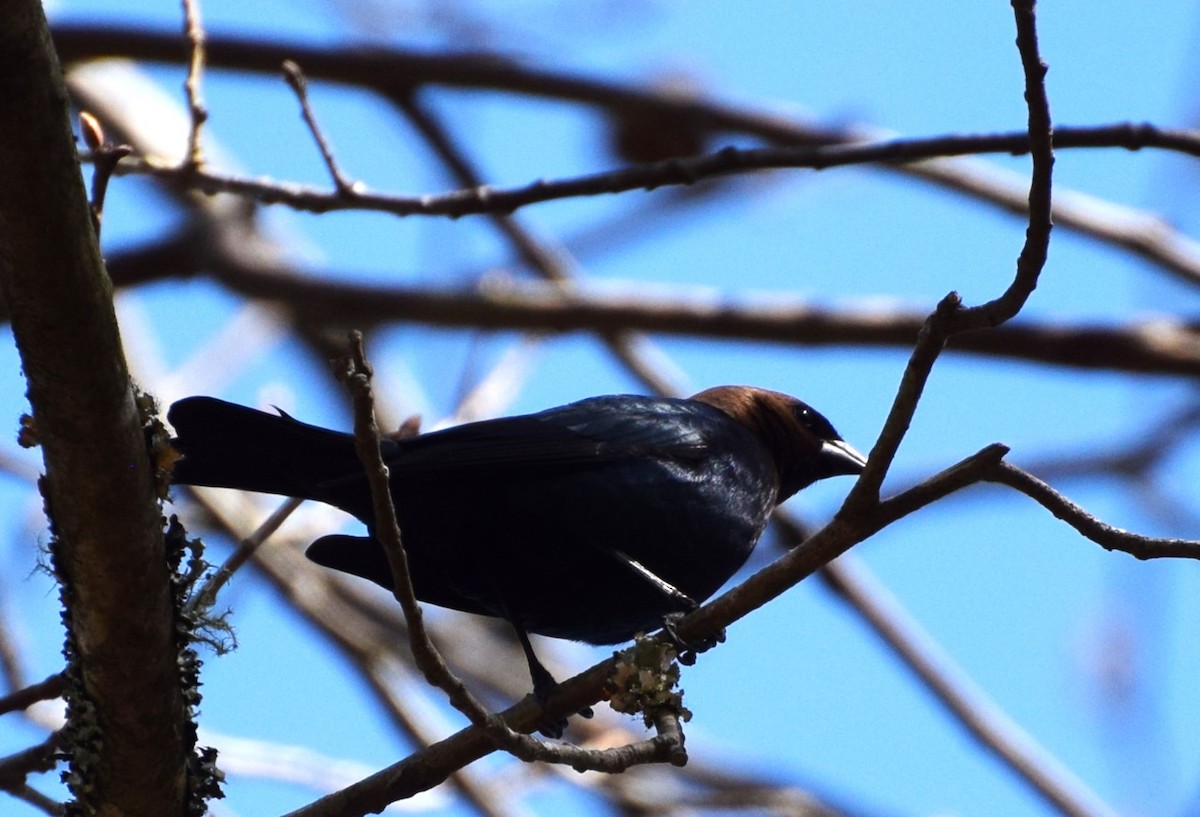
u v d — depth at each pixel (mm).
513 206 11594
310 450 9523
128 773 7469
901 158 11609
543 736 8922
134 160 11461
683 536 10930
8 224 6133
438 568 10453
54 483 6789
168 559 7414
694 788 15688
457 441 10344
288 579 16328
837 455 13344
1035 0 6957
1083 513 7633
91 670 7238
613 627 10961
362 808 7898
